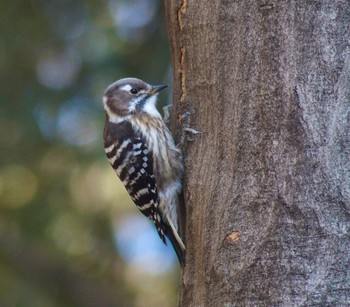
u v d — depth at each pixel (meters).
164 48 16.89
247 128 10.02
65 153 17.41
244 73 10.11
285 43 9.91
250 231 9.83
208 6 10.46
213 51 10.41
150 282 19.97
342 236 9.52
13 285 19.36
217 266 10.01
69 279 19.78
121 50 17.00
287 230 9.62
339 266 9.46
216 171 10.30
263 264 9.67
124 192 18.45
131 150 12.56
